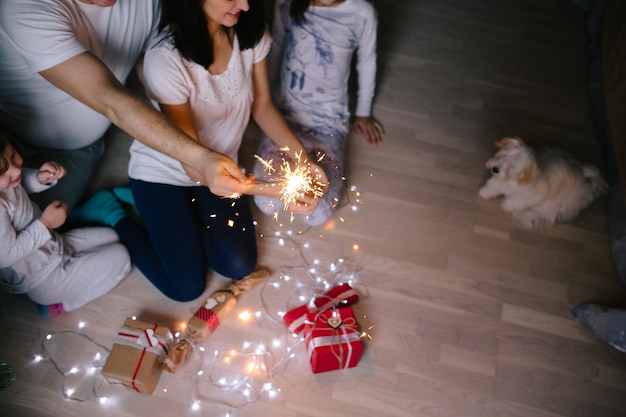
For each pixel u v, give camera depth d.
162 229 1.93
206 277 2.08
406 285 2.13
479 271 2.19
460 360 1.98
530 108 2.73
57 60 1.53
